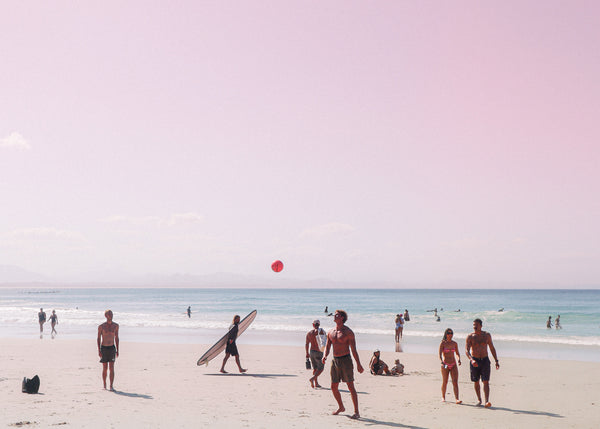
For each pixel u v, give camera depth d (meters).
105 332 12.39
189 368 16.75
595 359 21.22
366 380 14.62
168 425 8.78
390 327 39.97
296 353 21.69
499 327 42.19
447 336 11.63
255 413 9.84
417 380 14.67
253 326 40.09
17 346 24.02
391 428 8.72
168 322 45.53
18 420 9.00
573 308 84.25
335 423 9.06
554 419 9.66
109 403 10.64
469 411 10.34
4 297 165.75
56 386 12.83
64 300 135.00
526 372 16.69
